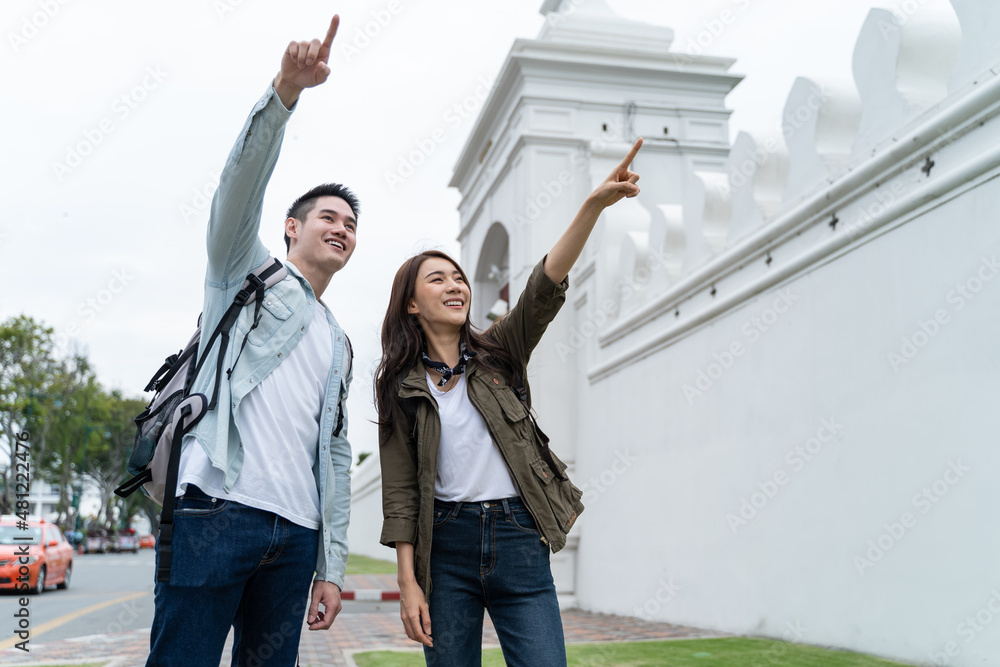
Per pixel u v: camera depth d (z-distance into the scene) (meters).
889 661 4.17
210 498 1.95
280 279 2.21
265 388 2.10
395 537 2.21
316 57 1.91
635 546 7.96
